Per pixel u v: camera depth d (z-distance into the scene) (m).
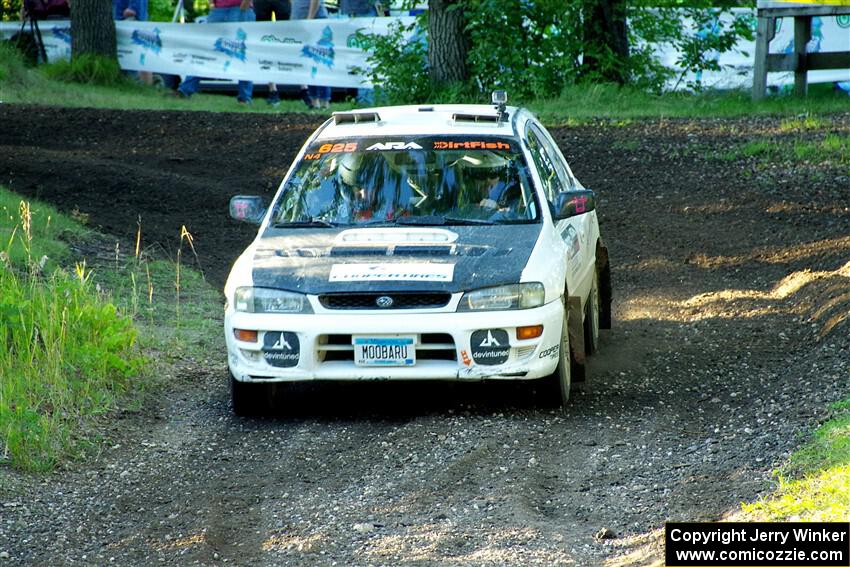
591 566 17.28
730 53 77.75
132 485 21.39
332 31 77.56
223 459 22.75
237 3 80.00
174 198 48.31
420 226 25.95
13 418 22.89
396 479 21.28
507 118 28.91
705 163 51.94
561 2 70.06
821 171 48.88
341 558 17.83
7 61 74.75
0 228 37.94
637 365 29.09
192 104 74.75
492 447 22.67
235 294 24.61
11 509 19.97
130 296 34.50
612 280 38.81
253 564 17.80
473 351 23.59
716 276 38.19
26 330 27.09
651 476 20.92
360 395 26.83
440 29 71.00
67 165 51.66
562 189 29.86
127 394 26.39
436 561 17.53
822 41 74.12
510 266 24.19
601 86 68.75
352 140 28.25
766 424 22.81
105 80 78.75
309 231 26.17
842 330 28.33
